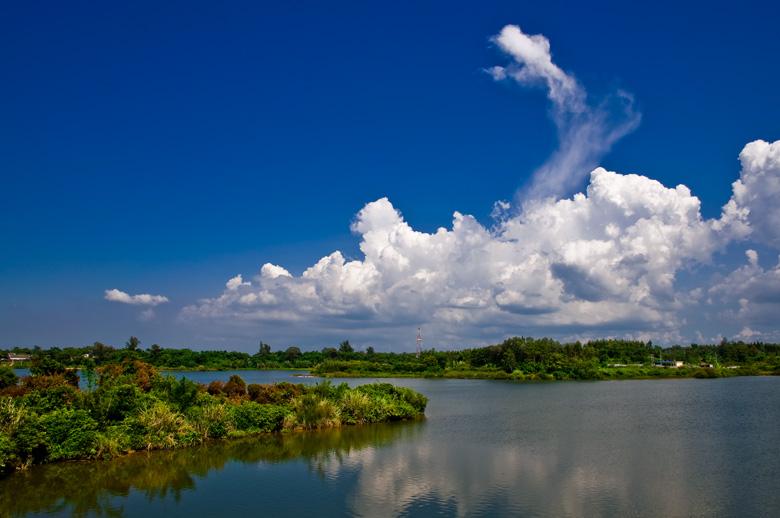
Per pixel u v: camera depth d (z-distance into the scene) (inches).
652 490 1637.6
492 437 2566.4
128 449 2086.6
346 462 2011.6
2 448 1723.7
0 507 1493.6
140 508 1485.0
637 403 4271.7
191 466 1939.0
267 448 2261.3
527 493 1609.3
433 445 2354.8
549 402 4416.8
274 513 1445.6
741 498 1561.3
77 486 1679.4
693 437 2581.2
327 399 2883.9
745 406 3973.9
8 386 2588.6
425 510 1461.6
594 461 2032.5
